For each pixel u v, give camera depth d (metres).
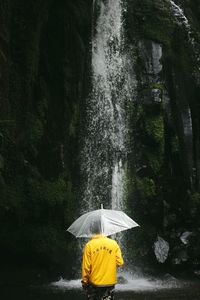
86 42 17.50
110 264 6.11
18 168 13.71
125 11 19.23
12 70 13.95
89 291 6.10
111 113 17.53
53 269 13.63
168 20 19.62
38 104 14.86
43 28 15.36
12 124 13.62
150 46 18.55
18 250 13.15
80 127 16.50
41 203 13.84
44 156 14.66
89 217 6.29
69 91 15.83
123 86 18.05
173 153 17.64
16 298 10.59
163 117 17.59
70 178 15.45
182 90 18.42
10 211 13.08
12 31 14.18
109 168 16.75
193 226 17.02
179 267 15.98
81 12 17.02
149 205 16.70
